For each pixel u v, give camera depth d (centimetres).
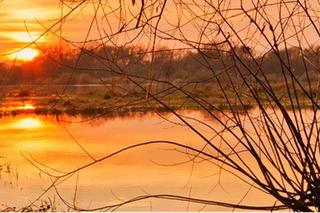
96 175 1020
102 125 1700
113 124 1641
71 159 1288
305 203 363
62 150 1488
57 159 1323
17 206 851
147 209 777
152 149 1107
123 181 954
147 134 1208
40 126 2350
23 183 1112
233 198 640
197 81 386
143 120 1414
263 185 365
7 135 2153
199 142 944
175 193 795
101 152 1360
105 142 1482
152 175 936
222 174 739
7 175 1208
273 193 363
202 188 718
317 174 365
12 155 1582
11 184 1115
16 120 2670
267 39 378
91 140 1577
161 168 950
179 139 1020
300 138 368
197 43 382
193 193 709
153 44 378
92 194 876
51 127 2283
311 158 367
